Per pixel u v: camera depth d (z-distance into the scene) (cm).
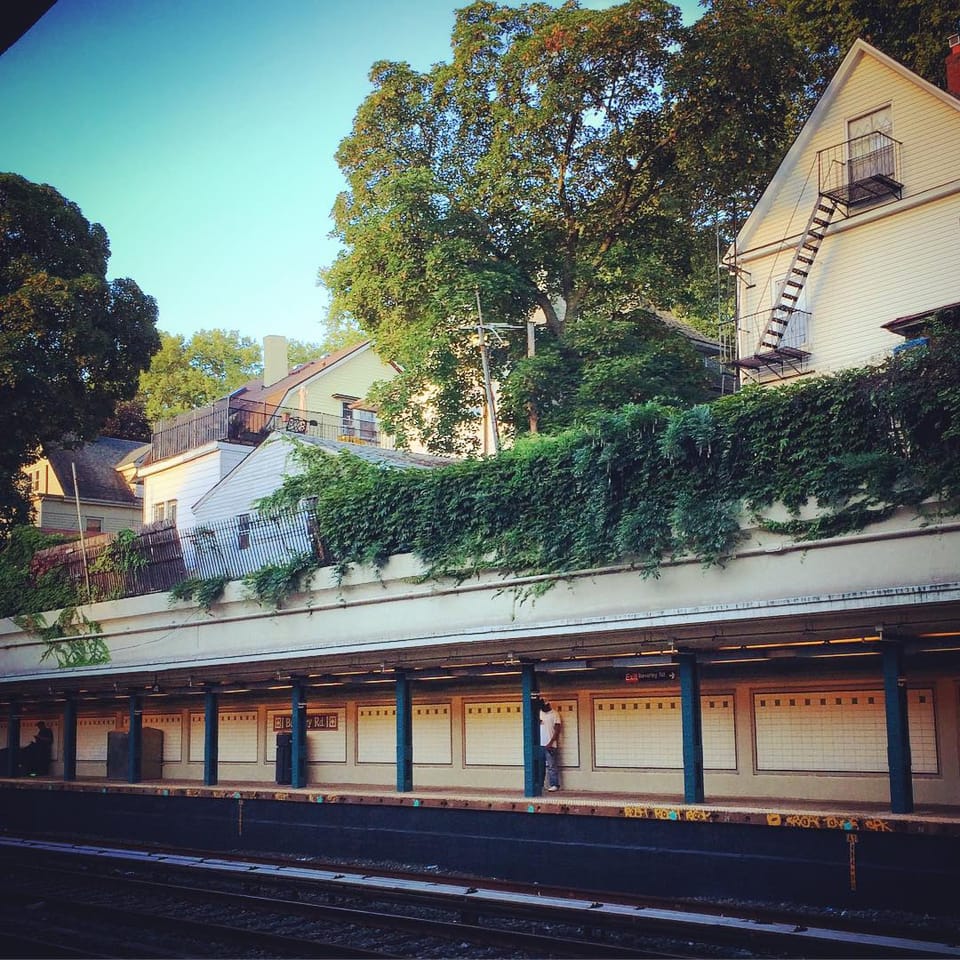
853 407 1487
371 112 3550
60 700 2820
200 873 1775
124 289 4003
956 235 2520
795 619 1460
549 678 1919
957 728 1452
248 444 4109
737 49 3186
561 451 1830
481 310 3309
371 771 2216
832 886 1307
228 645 2406
